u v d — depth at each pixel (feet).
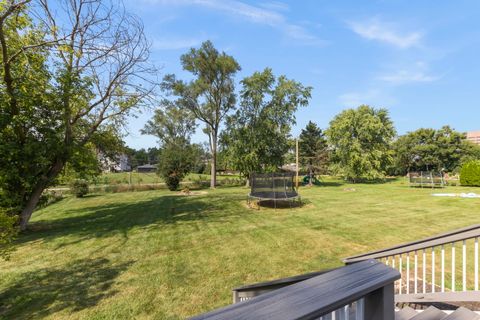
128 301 11.49
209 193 55.21
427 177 59.47
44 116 24.53
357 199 41.34
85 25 24.99
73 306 11.12
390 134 89.56
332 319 3.22
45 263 16.16
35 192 25.36
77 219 30.81
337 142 83.25
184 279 13.65
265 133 64.34
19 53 21.48
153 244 19.76
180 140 93.66
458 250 16.61
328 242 19.67
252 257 16.75
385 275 2.89
